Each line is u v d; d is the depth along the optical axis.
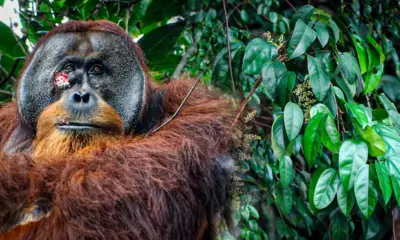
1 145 3.02
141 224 2.29
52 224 2.28
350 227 3.26
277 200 3.09
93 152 2.39
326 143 2.56
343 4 3.73
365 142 2.52
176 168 2.40
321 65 2.62
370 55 3.00
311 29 2.64
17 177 2.34
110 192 2.27
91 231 2.23
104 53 2.59
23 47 3.81
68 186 2.28
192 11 3.65
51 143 2.44
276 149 2.61
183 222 2.40
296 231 3.43
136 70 2.66
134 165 2.37
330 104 2.67
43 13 3.88
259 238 3.15
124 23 3.87
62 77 2.55
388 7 4.11
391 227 3.30
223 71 3.22
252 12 3.61
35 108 2.62
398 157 2.50
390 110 2.92
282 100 2.62
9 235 2.34
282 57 2.76
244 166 3.14
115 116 2.51
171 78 3.27
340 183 2.61
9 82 3.98
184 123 2.68
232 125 2.66
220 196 2.60
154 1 3.68
